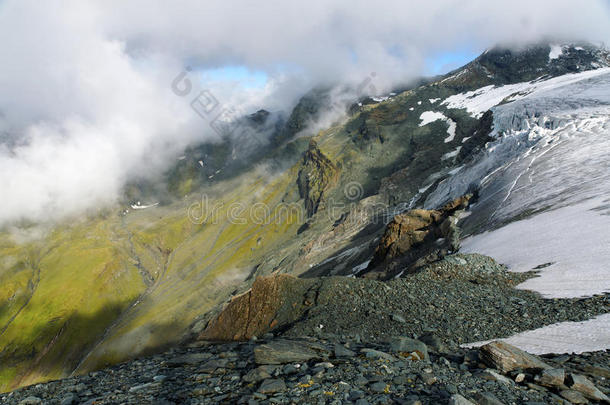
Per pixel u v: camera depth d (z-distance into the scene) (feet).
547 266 77.66
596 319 46.24
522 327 49.11
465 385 25.86
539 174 173.47
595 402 24.49
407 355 32.55
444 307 57.93
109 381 32.19
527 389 25.80
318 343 37.06
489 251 108.99
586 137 199.00
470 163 320.91
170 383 29.48
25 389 32.01
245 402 23.79
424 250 156.97
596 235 83.10
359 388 25.03
